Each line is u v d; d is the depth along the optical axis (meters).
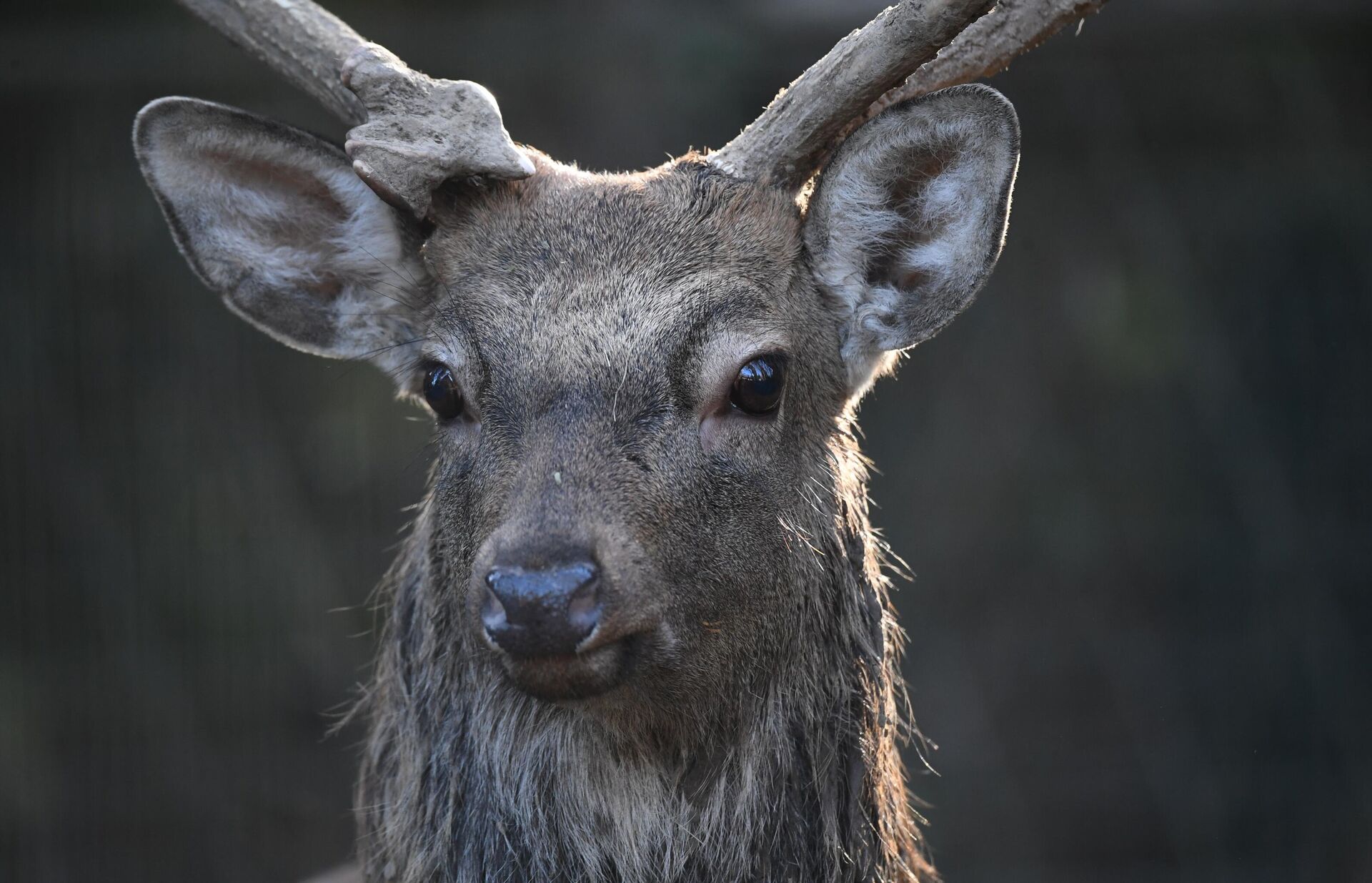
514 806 5.08
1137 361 13.44
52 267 12.54
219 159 5.39
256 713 12.51
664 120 12.78
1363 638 12.90
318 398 12.76
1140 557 13.27
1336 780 12.66
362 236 5.43
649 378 4.59
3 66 12.25
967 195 5.03
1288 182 13.27
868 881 5.19
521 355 4.64
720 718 4.90
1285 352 13.25
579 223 4.91
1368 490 13.02
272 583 12.59
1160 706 12.98
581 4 13.10
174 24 12.52
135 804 12.27
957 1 4.77
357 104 5.38
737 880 5.00
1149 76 13.27
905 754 12.89
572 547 4.25
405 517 12.66
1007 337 13.54
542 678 4.29
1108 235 13.48
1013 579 13.34
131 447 12.57
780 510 4.87
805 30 12.68
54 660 12.38
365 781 5.79
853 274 5.16
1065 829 12.79
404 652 5.51
